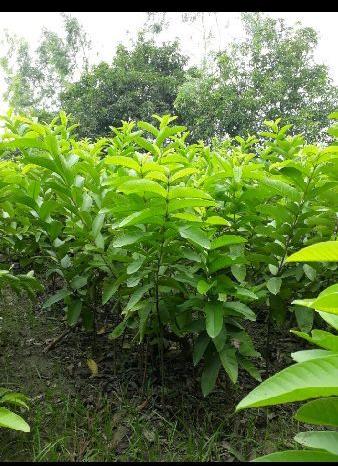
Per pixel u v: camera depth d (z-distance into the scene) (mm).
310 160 2479
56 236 2602
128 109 17109
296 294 2744
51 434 2178
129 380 2615
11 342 3033
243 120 14312
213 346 2227
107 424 2217
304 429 2303
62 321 3371
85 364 2803
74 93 18000
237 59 15773
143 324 2174
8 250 3611
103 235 2742
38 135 2711
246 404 781
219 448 2145
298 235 2410
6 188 2576
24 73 26656
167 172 1934
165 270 2238
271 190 2385
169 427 2258
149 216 1875
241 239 1936
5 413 1445
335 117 2404
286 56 15297
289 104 14797
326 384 773
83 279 2590
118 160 1977
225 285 2125
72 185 2395
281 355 2898
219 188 2449
